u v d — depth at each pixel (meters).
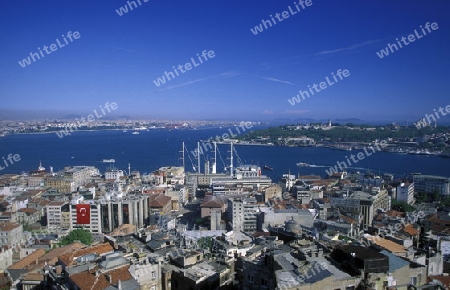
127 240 157.50
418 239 144.38
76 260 119.25
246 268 90.56
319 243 103.88
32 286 142.12
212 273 114.44
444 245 148.25
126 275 101.75
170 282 115.69
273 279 81.94
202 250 144.62
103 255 121.62
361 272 78.31
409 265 85.31
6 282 157.50
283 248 100.62
